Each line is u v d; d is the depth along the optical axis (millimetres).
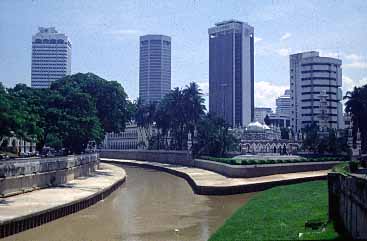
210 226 46750
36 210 45594
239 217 44875
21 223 42156
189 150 139750
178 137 171000
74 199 55531
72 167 86250
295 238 31797
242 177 88625
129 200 67625
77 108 91938
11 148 101250
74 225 46750
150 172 127000
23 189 61406
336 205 36312
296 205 49750
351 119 142500
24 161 62250
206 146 141000
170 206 61281
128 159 181250
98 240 39781
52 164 73562
